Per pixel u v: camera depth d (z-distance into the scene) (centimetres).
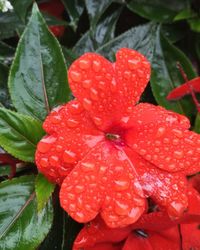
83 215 22
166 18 36
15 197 26
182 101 33
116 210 22
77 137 23
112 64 24
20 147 25
